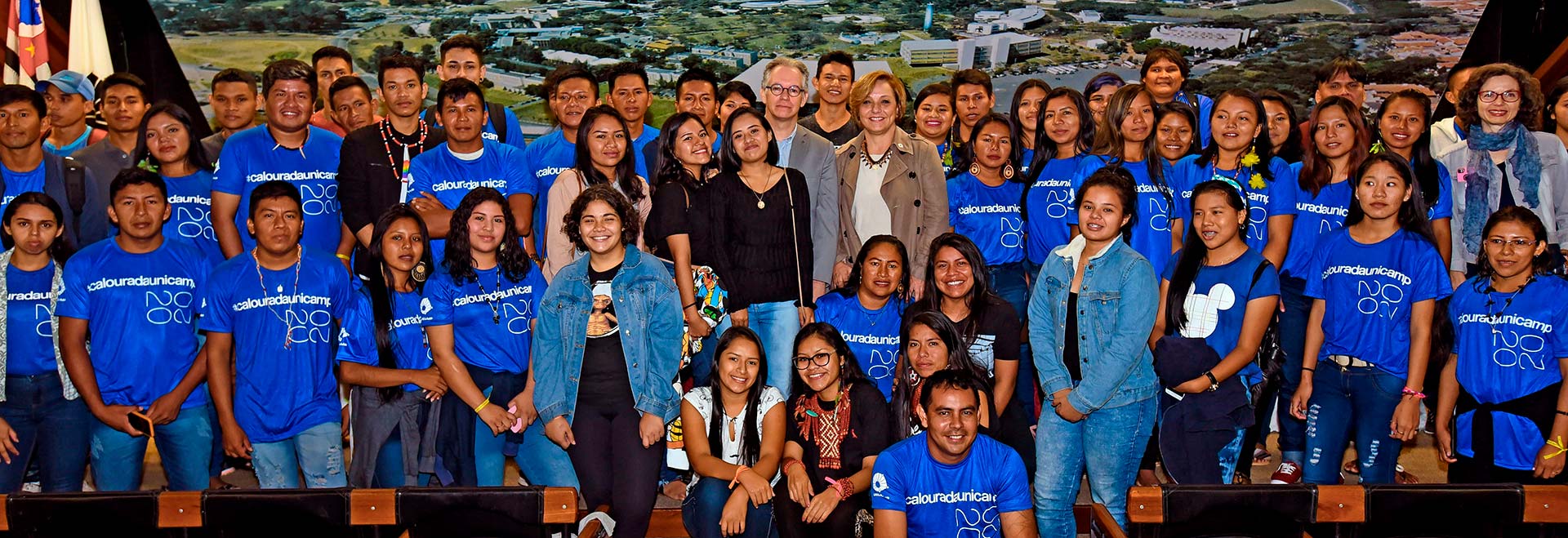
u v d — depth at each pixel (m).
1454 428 4.00
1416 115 4.43
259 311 3.99
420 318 4.07
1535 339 3.76
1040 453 3.89
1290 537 3.22
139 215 4.02
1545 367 3.77
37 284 4.09
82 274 4.07
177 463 4.20
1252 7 7.23
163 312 4.11
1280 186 4.42
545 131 7.46
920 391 3.64
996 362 4.11
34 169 4.56
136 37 7.27
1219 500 3.21
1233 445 3.88
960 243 4.03
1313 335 4.17
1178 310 3.91
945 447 3.47
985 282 4.09
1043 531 3.89
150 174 4.08
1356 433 4.08
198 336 4.57
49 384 4.12
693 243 4.39
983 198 4.87
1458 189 4.59
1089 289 3.69
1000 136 4.73
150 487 4.87
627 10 7.34
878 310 4.30
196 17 7.30
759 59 7.42
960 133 5.21
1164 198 4.37
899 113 4.73
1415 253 3.95
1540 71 6.61
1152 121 4.35
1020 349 4.53
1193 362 3.74
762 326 4.45
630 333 4.00
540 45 7.39
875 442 3.89
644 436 3.98
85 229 4.68
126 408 4.07
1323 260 4.14
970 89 5.08
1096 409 3.69
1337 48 7.18
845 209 4.77
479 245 4.04
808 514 3.79
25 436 4.13
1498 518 3.20
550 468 4.20
